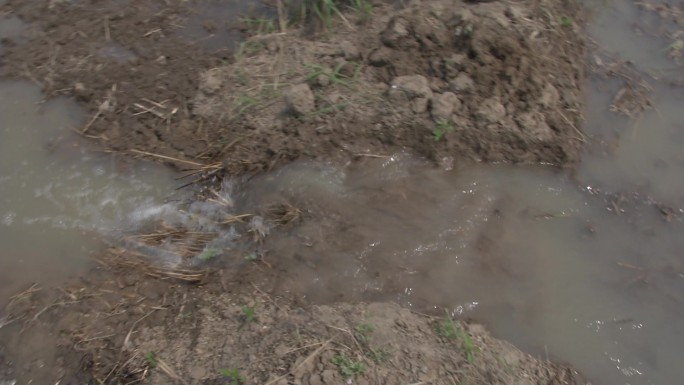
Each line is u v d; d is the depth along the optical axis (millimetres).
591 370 2918
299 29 3564
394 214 3146
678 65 3623
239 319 2910
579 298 3041
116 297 2992
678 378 2922
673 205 3244
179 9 3770
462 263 3070
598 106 3463
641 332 2992
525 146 3293
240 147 3281
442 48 3361
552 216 3195
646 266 3117
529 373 2867
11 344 2912
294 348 2799
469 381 2791
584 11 3787
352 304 2963
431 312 2969
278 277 3016
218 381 2760
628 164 3328
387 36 3383
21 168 3283
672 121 3449
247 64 3449
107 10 3764
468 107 3303
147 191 3223
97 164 3281
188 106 3398
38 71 3541
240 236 3115
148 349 2865
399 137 3287
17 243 3129
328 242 3080
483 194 3213
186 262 3072
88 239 3135
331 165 3244
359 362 2770
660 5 3850
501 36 3365
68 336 2918
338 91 3334
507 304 3010
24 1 3811
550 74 3432
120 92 3445
